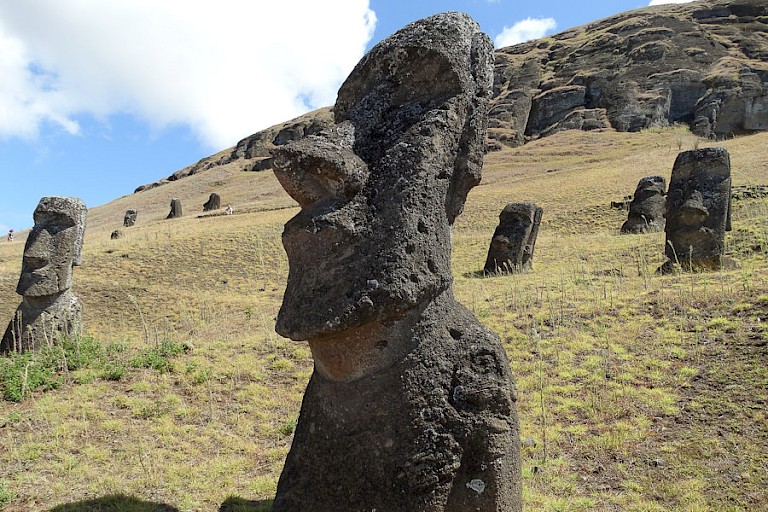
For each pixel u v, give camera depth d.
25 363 7.91
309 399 3.50
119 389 7.38
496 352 3.17
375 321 3.03
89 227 50.28
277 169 3.24
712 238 12.34
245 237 25.09
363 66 3.64
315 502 3.23
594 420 6.27
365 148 3.34
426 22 3.46
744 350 7.22
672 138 55.56
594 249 17.42
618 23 86.44
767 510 4.60
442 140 3.21
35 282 10.25
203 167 92.75
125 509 4.62
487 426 3.02
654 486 5.09
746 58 68.56
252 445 6.00
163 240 24.59
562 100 71.62
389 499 3.00
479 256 19.39
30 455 5.50
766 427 5.67
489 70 3.58
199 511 4.67
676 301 9.22
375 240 3.05
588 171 39.09
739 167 27.28
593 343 8.21
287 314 3.13
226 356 8.59
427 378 3.10
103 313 15.61
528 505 4.77
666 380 6.95
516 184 38.16
